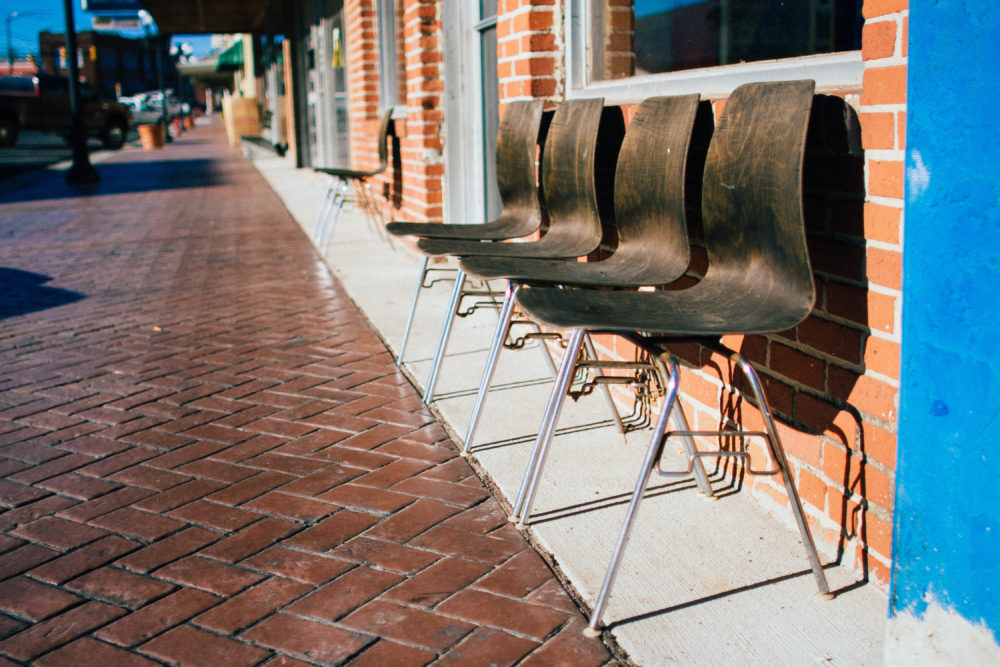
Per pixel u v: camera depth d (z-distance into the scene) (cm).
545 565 223
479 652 187
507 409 337
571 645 189
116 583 219
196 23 2245
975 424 139
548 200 347
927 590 151
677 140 257
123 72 9056
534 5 375
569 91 380
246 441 314
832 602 201
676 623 195
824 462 221
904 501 154
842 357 211
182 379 390
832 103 208
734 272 231
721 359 267
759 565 219
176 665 185
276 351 433
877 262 196
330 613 204
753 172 220
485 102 571
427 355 414
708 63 290
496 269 279
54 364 417
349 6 959
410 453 299
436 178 625
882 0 188
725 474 269
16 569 227
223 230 877
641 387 263
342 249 731
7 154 2219
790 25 247
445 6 584
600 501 256
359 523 249
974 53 133
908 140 146
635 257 277
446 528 244
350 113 1005
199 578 221
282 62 1867
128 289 592
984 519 139
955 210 138
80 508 262
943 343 142
